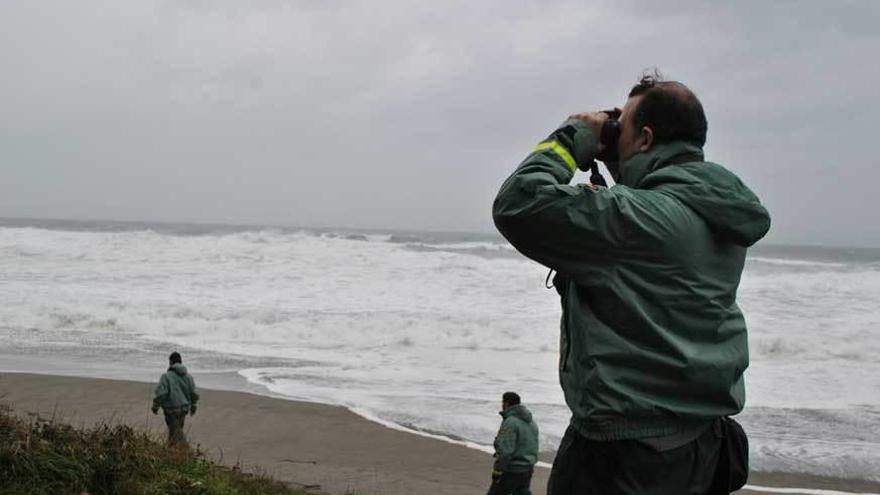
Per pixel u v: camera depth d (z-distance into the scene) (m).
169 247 40.78
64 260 38.00
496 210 2.03
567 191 1.92
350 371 18.61
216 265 36.56
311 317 24.95
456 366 19.33
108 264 36.97
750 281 33.22
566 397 2.05
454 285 31.59
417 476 11.30
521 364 19.59
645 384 1.89
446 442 13.05
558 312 26.31
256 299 28.44
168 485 6.61
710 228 1.96
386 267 35.59
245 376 17.84
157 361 19.44
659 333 1.88
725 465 2.02
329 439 13.12
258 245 41.22
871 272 37.38
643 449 1.89
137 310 25.84
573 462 2.04
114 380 16.88
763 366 19.69
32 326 23.97
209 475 7.56
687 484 1.91
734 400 1.94
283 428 13.71
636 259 1.90
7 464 5.64
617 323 1.92
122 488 6.09
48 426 6.64
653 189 2.02
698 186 1.96
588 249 1.92
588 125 2.13
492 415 14.60
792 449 12.60
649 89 2.12
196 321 24.41
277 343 22.39
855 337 22.38
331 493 10.08
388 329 23.61
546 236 1.93
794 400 16.03
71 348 20.98
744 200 1.95
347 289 30.77
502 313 26.05
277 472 11.19
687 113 2.07
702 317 1.91
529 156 2.09
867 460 12.02
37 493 5.48
